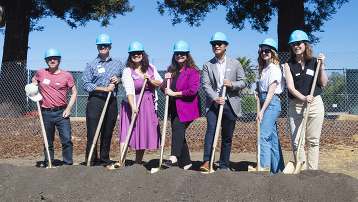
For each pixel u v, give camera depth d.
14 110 13.31
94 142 4.95
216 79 4.86
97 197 3.74
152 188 3.79
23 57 15.59
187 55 4.88
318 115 4.55
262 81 4.75
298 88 4.61
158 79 5.10
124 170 4.05
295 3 14.66
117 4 17.34
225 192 3.62
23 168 4.34
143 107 4.96
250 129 10.71
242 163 6.38
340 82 13.01
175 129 4.79
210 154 4.77
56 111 5.31
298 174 3.86
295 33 4.59
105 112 5.29
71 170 4.13
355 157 6.94
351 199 3.41
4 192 3.93
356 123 11.70
